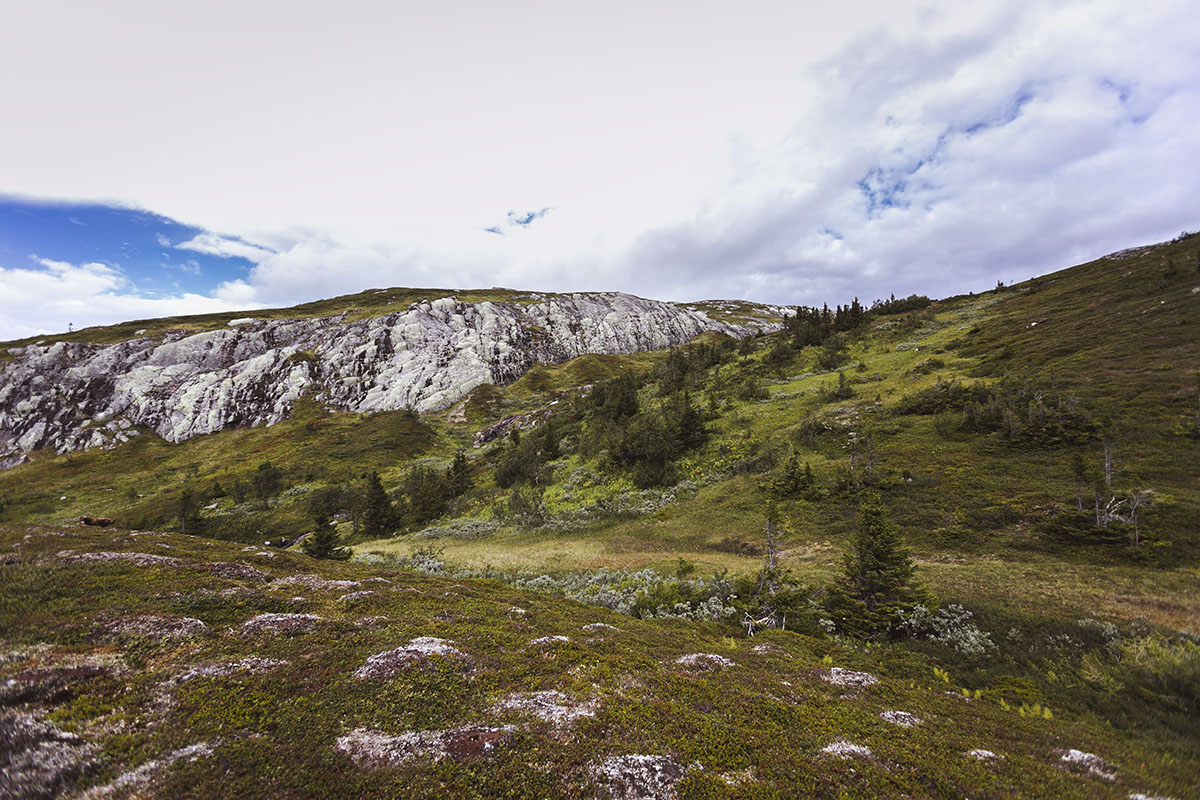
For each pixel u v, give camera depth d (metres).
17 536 23.50
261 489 99.25
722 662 17.00
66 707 9.84
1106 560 31.41
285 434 136.50
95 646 12.70
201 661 12.47
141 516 91.31
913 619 25.69
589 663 14.92
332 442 128.50
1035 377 59.66
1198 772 12.26
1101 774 11.18
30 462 121.38
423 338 177.75
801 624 26.20
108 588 16.80
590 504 66.50
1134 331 62.16
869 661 21.52
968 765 10.87
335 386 157.62
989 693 18.42
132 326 185.12
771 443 67.06
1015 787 9.95
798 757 10.50
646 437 76.06
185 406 145.25
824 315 127.81
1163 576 27.92
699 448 73.62
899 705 14.91
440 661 13.55
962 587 29.47
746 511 53.47
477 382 166.00
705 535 50.34
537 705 11.80
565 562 47.50
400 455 121.31
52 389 140.38
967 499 42.69
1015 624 24.20
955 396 61.91
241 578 21.06
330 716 10.55
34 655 11.79
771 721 12.28
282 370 159.75
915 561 36.00
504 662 14.28
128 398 145.75
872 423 63.53
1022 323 84.50
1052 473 42.56
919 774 10.20
